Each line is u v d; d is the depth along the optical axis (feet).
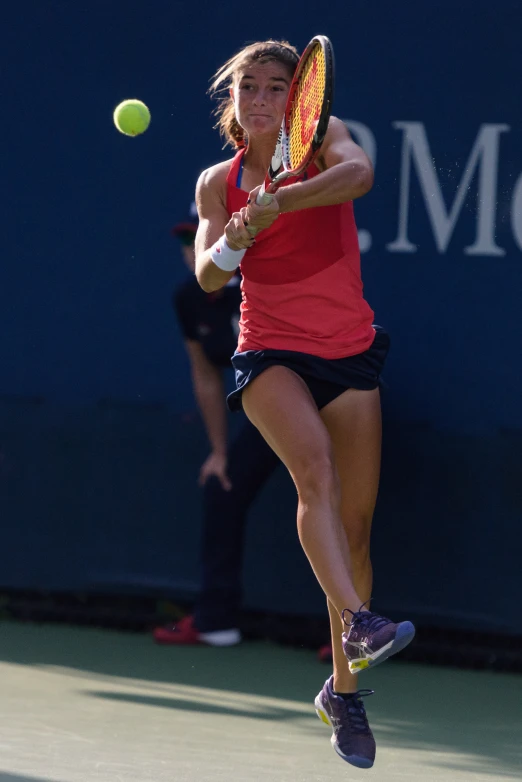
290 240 33.12
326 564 30.60
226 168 34.35
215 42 55.47
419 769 37.58
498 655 53.98
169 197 56.24
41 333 58.18
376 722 44.45
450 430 53.36
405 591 53.98
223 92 55.31
